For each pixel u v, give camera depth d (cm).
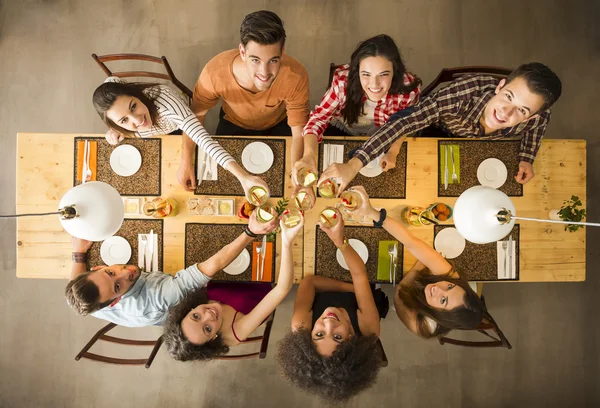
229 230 216
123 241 216
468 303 187
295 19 304
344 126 227
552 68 303
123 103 173
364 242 216
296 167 185
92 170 217
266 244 214
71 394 300
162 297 199
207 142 189
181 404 298
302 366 171
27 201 218
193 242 216
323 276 215
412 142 215
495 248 216
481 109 179
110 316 204
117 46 304
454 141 215
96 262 216
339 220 187
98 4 306
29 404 300
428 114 179
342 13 304
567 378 297
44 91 304
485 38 304
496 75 231
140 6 306
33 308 302
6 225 304
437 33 304
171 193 217
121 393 300
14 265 303
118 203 158
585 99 303
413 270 214
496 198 146
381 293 228
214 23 304
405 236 201
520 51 304
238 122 229
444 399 297
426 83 305
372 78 166
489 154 215
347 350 172
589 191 300
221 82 186
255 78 162
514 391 297
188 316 186
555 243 217
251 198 181
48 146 218
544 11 304
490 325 227
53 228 218
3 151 305
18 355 301
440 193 216
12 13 307
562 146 217
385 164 207
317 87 303
